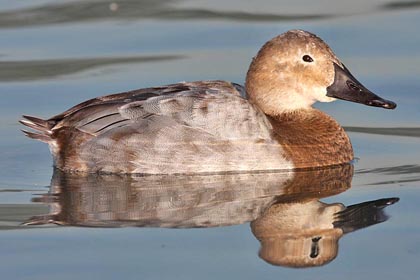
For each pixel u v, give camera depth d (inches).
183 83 523.2
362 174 504.4
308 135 514.0
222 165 493.4
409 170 509.7
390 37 707.4
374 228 426.9
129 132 496.4
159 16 771.4
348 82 518.6
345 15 755.4
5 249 409.4
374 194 470.6
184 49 700.7
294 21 741.3
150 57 688.4
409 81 638.5
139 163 496.1
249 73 524.7
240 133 493.4
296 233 422.9
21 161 533.6
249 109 498.0
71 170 509.4
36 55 693.9
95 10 786.8
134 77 649.0
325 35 711.1
